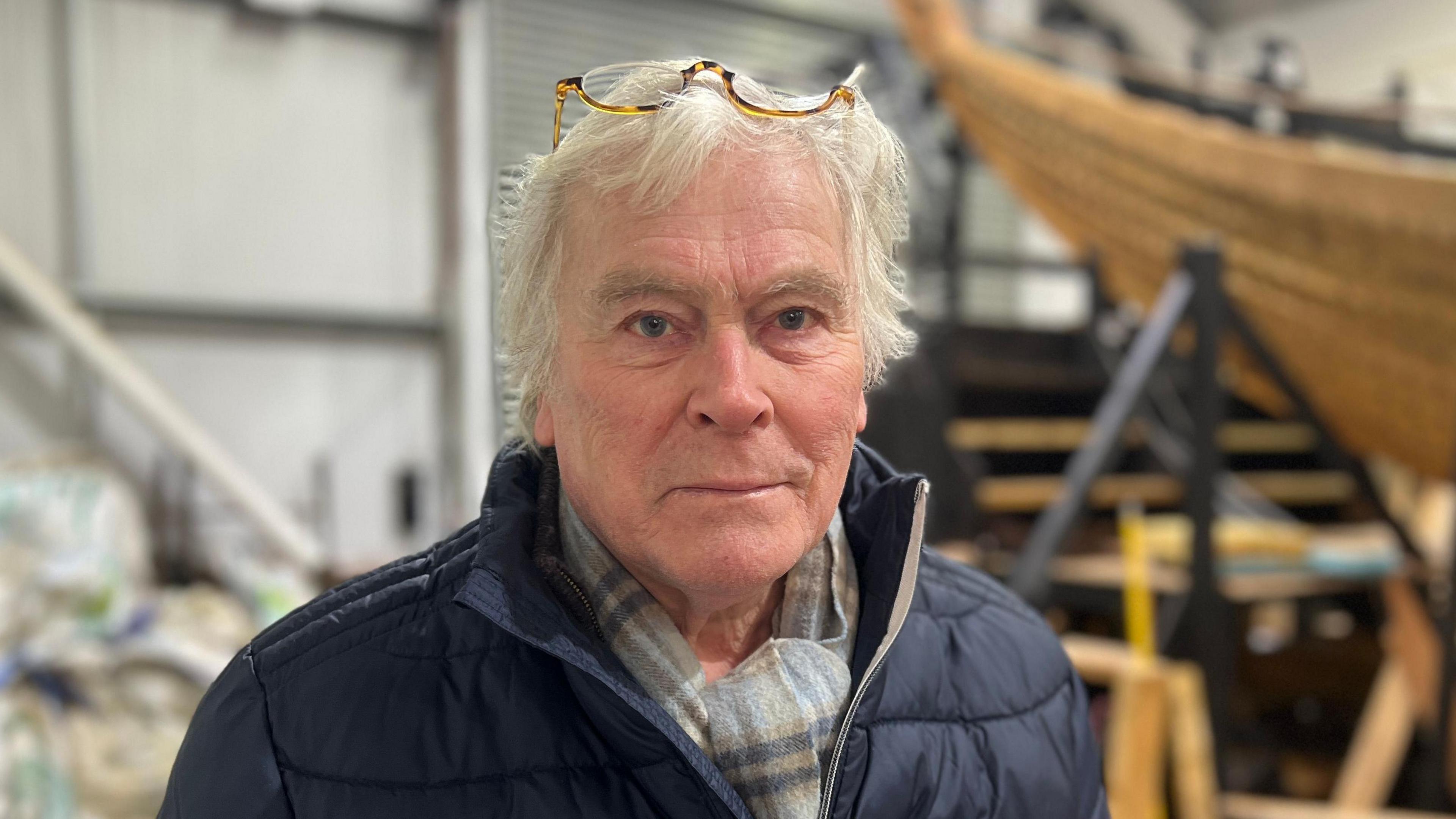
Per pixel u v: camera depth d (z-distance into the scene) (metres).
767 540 0.58
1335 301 2.37
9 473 2.61
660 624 0.63
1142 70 3.60
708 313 0.57
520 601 0.59
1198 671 1.85
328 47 3.25
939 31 3.26
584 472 0.61
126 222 3.02
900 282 0.74
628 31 3.96
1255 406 3.36
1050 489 2.75
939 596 0.79
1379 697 2.36
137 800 1.93
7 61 2.84
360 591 0.67
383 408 3.41
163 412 2.84
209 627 2.51
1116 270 3.20
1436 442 2.37
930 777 0.67
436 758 0.60
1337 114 3.26
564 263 0.61
